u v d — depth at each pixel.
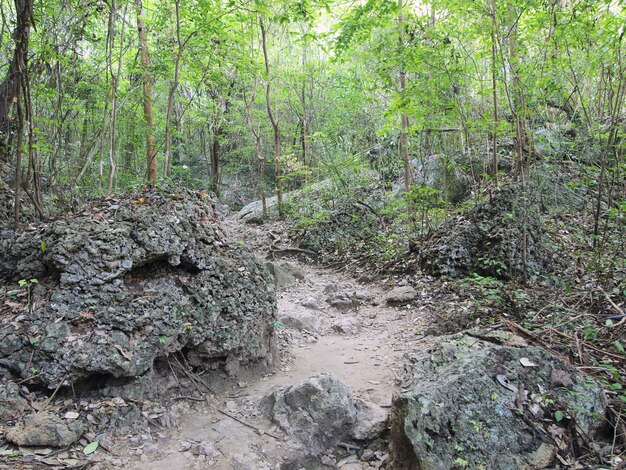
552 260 5.87
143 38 8.51
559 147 6.86
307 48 13.72
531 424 2.61
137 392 3.05
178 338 3.35
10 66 4.78
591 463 2.50
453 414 2.59
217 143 16.62
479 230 6.05
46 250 3.20
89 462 2.53
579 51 6.17
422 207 7.24
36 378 2.81
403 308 5.67
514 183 6.23
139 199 3.73
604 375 3.21
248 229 11.58
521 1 5.53
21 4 3.78
